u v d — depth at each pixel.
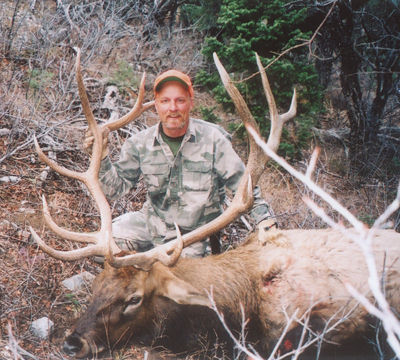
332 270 2.10
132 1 5.17
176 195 2.29
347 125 4.86
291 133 3.95
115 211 3.09
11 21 4.46
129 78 4.13
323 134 4.52
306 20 4.41
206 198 2.29
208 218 2.34
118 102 3.98
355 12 4.39
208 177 2.28
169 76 2.15
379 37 4.60
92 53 4.09
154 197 2.35
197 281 1.98
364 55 4.77
